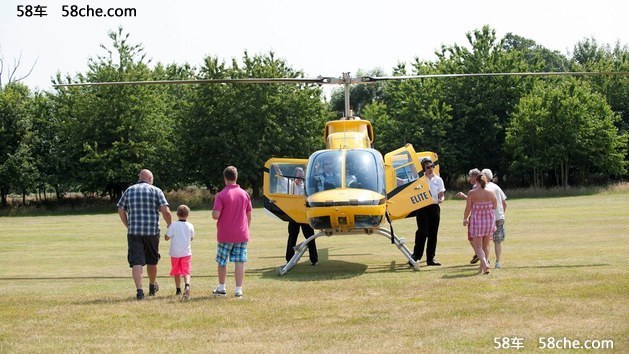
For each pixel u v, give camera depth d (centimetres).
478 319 872
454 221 2823
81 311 1000
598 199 4172
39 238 2547
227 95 5556
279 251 1916
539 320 853
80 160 5247
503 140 5991
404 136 5881
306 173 1408
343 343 780
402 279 1227
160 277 1391
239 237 1092
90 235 2675
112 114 5372
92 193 5653
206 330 867
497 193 1321
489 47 6078
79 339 833
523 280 1146
